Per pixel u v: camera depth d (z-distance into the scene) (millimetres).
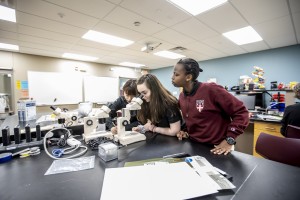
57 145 916
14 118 1918
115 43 3775
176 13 2361
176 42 3662
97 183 543
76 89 5594
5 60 4414
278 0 2037
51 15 2391
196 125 1063
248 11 2301
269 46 3959
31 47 4039
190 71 1019
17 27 2801
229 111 950
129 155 787
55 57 5188
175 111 1154
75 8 2209
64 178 577
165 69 7145
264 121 2391
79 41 3588
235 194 484
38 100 4879
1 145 849
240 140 2803
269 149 961
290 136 1858
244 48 4137
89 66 5941
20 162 713
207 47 4055
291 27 2840
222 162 694
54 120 1570
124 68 6883
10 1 2023
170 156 749
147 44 3812
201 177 555
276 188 509
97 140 951
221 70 5207
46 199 464
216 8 2230
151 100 1168
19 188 518
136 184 520
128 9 2250
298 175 584
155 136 1119
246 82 3449
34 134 1023
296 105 1824
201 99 1027
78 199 462
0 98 3957
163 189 494
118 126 982
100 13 2348
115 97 6445
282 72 4012
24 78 4707
